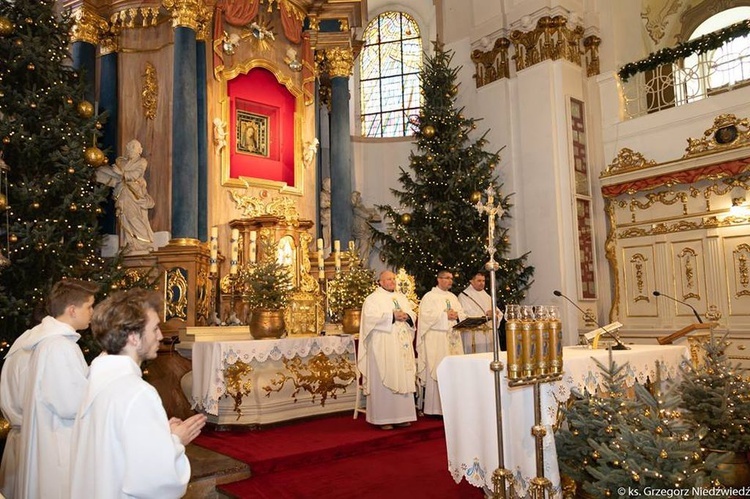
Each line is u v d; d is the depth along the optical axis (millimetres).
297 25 11203
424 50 15594
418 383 8047
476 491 4727
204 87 9805
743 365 9094
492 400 4250
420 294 11164
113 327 2301
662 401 3971
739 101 9344
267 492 4879
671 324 10102
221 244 9766
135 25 9961
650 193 10555
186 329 8172
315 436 6559
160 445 2104
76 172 7125
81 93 7699
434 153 11820
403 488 4855
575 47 11609
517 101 11961
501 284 10945
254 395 7191
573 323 10688
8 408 3492
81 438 2199
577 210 11094
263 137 10594
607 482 3637
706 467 3652
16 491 3291
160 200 9484
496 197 10883
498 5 12227
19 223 6691
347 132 11703
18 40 6840
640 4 12469
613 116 11203
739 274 9289
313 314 9234
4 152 6898
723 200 9547
